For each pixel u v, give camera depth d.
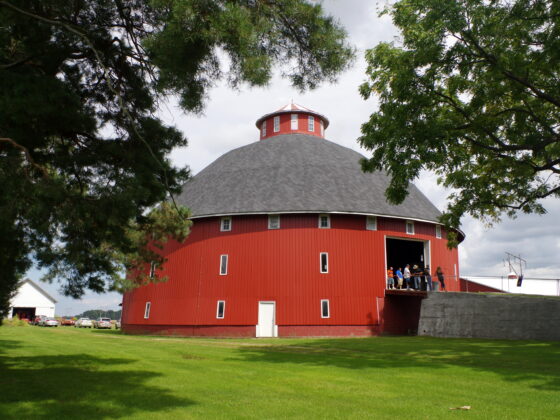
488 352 16.69
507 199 19.30
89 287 10.71
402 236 31.12
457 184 18.62
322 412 7.45
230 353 17.55
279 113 41.91
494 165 18.36
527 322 22.47
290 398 8.64
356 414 7.30
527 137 16.08
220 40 8.58
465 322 25.38
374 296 29.33
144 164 10.45
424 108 16.73
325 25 9.52
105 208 8.97
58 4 9.46
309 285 28.91
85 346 20.64
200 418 7.09
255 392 9.28
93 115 10.49
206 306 29.98
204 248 31.09
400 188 16.75
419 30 15.95
